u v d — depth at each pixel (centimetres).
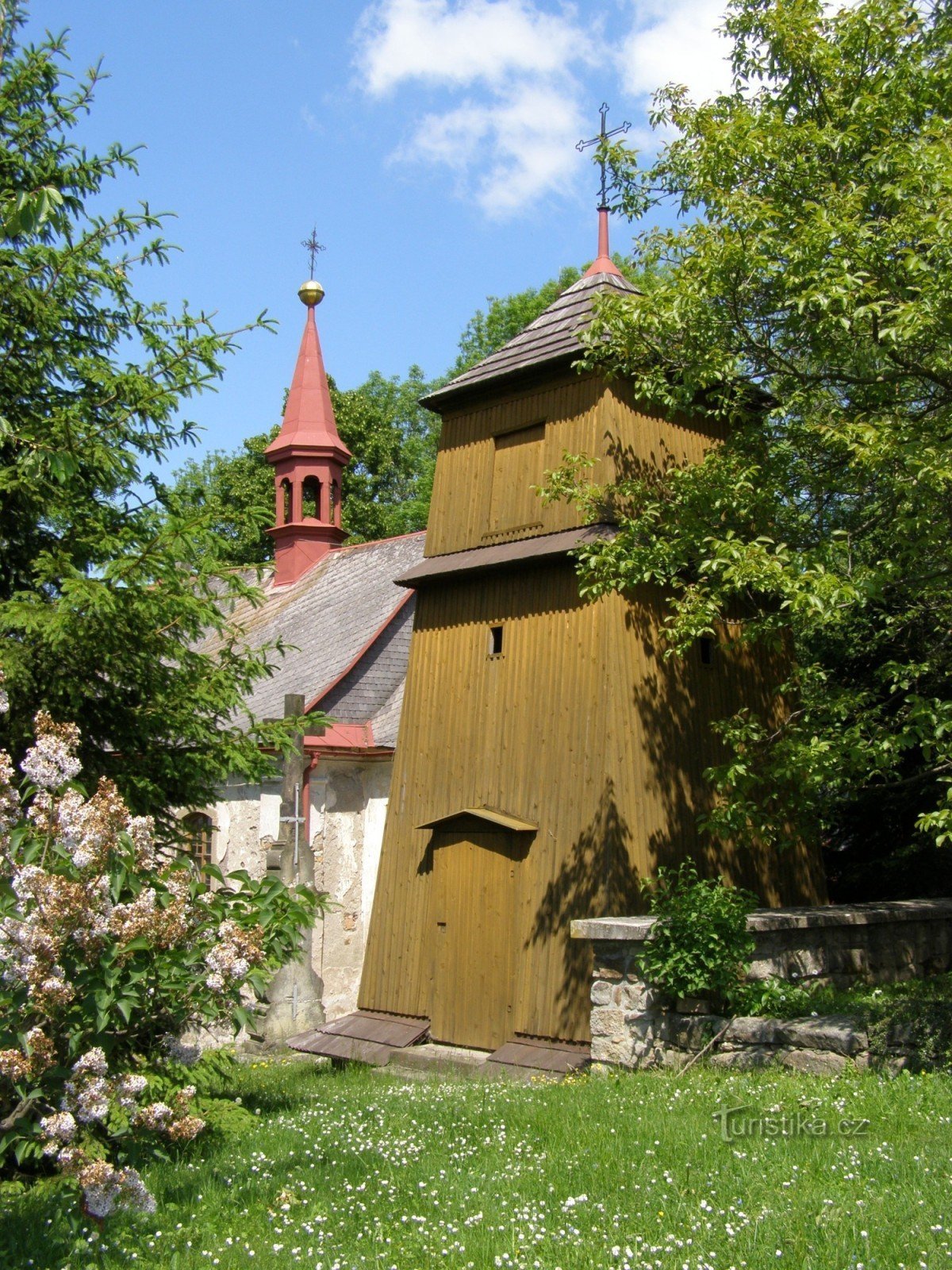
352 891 1770
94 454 980
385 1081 1163
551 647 1277
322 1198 634
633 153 1382
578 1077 1027
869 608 1465
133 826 634
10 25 885
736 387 1247
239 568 1045
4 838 601
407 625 1991
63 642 923
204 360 1052
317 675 1947
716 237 1180
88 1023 607
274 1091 1055
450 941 1305
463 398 1456
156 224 1077
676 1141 694
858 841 1627
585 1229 556
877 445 1039
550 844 1219
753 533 1211
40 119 1059
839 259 1055
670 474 1249
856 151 1185
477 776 1323
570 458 1229
